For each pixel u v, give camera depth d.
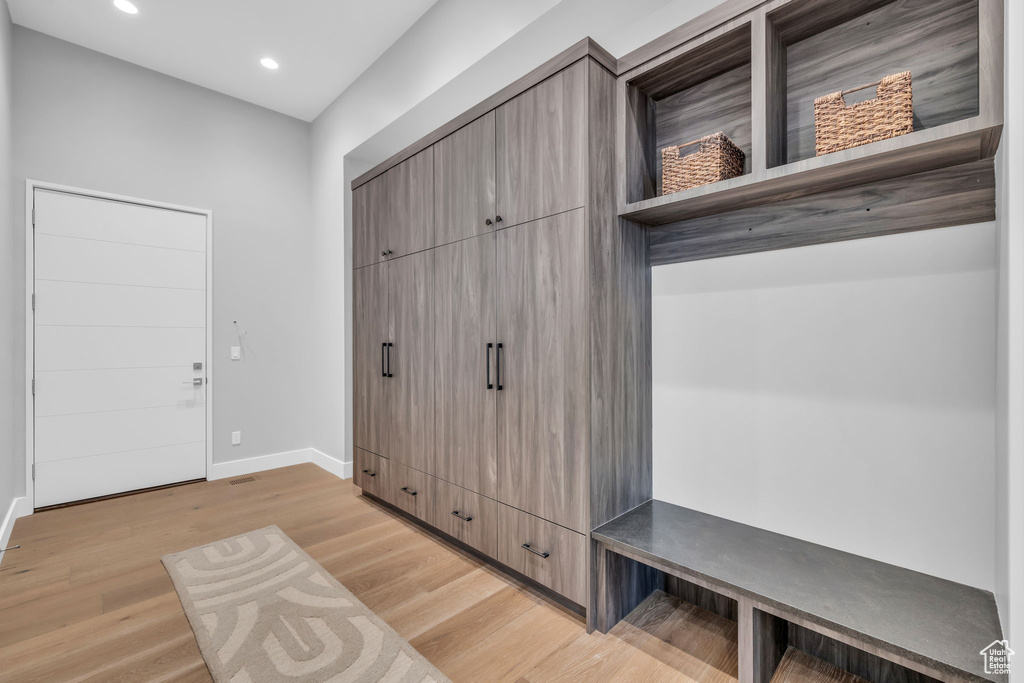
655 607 1.89
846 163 1.31
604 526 1.75
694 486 1.94
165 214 3.41
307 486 3.43
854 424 1.54
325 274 3.94
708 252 1.87
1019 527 0.95
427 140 2.45
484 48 2.43
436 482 2.42
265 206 3.90
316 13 2.82
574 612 1.84
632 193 1.86
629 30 2.09
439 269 2.38
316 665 1.52
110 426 3.20
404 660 1.55
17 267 2.86
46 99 2.97
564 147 1.77
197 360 3.55
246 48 3.14
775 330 1.71
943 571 1.38
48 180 2.97
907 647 1.07
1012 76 0.98
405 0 2.72
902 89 1.26
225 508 2.98
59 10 2.76
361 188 3.04
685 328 1.95
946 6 1.36
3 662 1.55
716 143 1.61
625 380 1.89
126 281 3.26
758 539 1.65
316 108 3.93
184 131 3.51
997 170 1.22
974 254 1.33
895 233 1.45
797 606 1.24
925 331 1.41
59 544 2.45
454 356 2.29
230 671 1.49
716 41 1.60
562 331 1.78
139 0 2.69
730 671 1.51
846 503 1.55
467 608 1.86
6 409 2.60
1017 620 0.95
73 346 3.06
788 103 1.65
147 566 2.21
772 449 1.72
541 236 1.85
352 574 2.13
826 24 1.54
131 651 1.61
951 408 1.37
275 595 1.94
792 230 1.65
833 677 1.49
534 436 1.90
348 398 3.68
